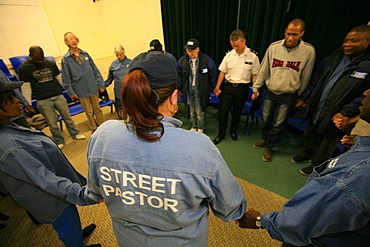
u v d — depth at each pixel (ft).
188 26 10.77
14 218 5.69
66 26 12.44
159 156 1.69
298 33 5.64
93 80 9.21
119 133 1.81
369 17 6.15
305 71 6.27
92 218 5.62
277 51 6.31
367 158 1.65
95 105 9.75
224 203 2.04
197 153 1.72
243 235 4.99
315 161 6.40
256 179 6.72
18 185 2.76
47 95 7.88
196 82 8.19
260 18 8.44
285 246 3.12
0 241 5.08
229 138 9.11
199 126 9.41
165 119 1.90
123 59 9.68
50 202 3.04
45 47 11.77
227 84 8.14
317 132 5.99
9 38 10.35
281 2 7.50
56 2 11.66
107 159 1.78
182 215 1.88
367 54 4.72
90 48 13.98
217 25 9.71
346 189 1.60
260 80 7.14
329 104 5.47
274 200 5.88
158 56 1.78
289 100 6.67
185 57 8.14
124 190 1.80
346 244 1.93
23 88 7.54
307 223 1.89
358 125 3.07
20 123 6.20
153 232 2.01
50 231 5.29
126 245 2.24
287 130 9.41
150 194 1.76
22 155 2.51
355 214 1.58
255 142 8.72
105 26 14.33
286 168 7.13
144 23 12.41
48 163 2.94
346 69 5.07
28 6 10.66
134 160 1.72
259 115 8.59
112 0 12.96
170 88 1.85
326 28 6.94
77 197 2.73
